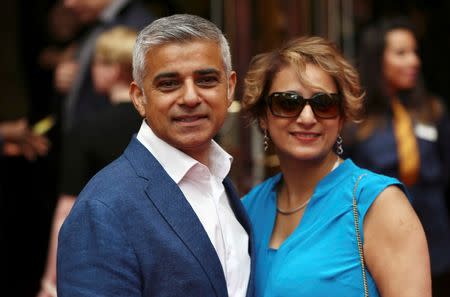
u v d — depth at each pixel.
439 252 4.24
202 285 2.33
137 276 2.29
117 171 2.40
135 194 2.35
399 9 6.60
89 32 4.70
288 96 2.62
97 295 2.23
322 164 2.70
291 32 4.81
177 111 2.37
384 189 2.50
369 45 4.46
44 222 5.34
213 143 2.58
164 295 2.29
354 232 2.51
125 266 2.26
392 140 4.26
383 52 4.41
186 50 2.34
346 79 2.65
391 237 2.47
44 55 5.61
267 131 2.79
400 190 2.53
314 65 2.63
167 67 2.35
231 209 2.66
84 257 2.26
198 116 2.38
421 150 4.29
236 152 4.41
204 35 2.37
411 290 2.44
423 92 4.47
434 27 6.78
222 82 2.41
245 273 2.59
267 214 2.82
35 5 5.89
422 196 4.27
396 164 4.24
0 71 5.96
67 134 3.83
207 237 2.38
